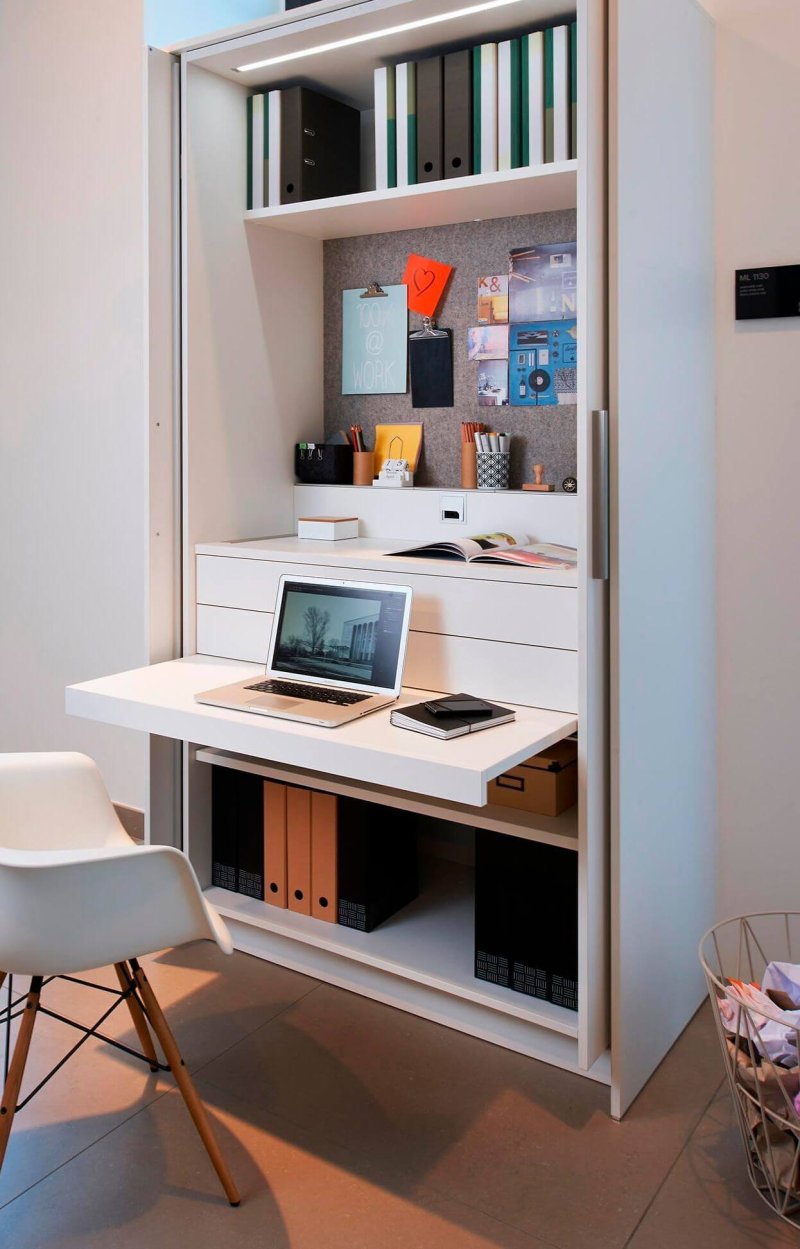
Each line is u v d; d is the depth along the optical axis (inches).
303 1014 87.4
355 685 85.0
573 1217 64.6
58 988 91.3
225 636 97.3
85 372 117.9
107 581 119.6
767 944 89.5
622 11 67.6
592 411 69.3
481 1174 68.3
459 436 102.2
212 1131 69.4
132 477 115.2
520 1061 80.9
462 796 66.0
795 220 82.0
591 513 69.9
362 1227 63.7
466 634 82.0
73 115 114.9
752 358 84.7
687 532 82.0
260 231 100.7
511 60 82.0
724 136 84.0
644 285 72.9
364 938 91.6
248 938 98.8
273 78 95.2
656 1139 71.8
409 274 102.3
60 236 117.9
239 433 101.2
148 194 91.4
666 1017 82.0
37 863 56.2
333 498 106.3
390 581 85.7
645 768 76.0
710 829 89.2
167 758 100.3
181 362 95.6
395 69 88.4
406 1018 87.0
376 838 92.4
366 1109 74.9
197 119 93.1
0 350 126.1
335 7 82.2
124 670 119.7
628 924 74.2
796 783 86.8
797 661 85.6
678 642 81.0
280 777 92.8
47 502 124.0
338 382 109.3
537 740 71.4
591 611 71.3
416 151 88.3
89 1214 64.6
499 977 83.6
